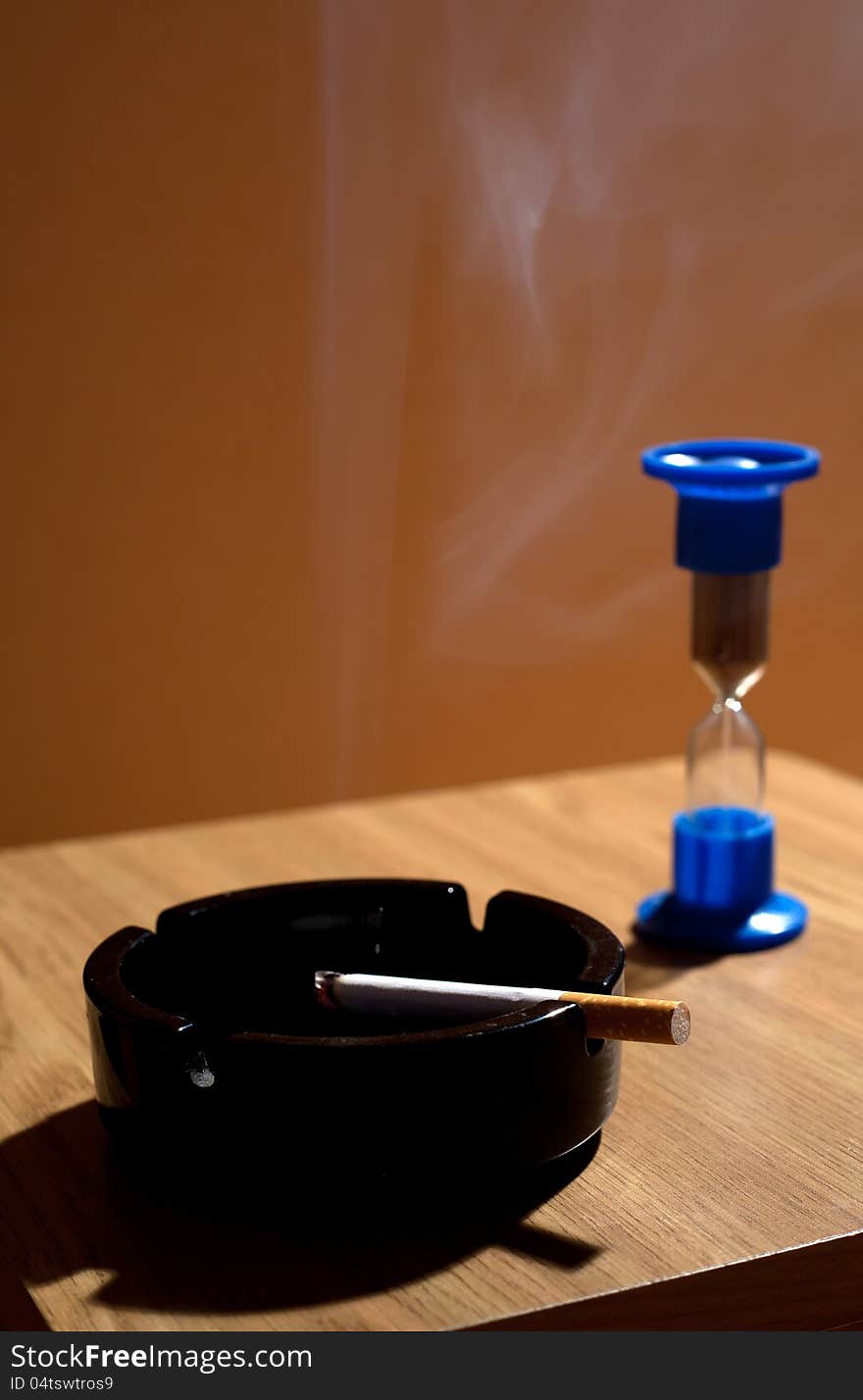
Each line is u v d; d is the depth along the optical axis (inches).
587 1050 26.7
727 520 31.5
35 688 48.5
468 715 53.1
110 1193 27.0
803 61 50.8
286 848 35.5
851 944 32.1
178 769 50.1
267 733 50.9
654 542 53.8
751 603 31.9
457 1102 26.0
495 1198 26.8
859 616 57.6
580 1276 25.7
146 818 50.1
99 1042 27.0
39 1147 27.8
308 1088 25.9
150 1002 28.3
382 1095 25.9
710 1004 30.6
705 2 49.3
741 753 32.7
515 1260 25.9
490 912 29.1
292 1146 26.0
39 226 46.2
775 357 53.3
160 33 46.0
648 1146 27.7
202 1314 25.3
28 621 48.1
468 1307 25.3
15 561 47.7
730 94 50.1
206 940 28.9
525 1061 26.2
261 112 47.0
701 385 52.6
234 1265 25.9
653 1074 29.1
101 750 49.3
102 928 32.8
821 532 56.1
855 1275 26.3
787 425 54.1
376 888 29.4
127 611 48.8
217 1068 26.1
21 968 31.7
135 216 46.8
